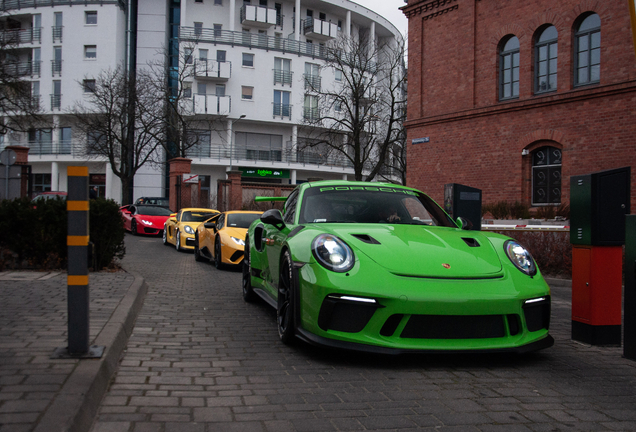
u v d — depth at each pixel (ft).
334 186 16.79
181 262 38.04
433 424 8.41
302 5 152.15
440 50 59.72
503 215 46.47
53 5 140.46
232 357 12.39
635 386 10.77
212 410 8.84
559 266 32.89
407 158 63.36
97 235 25.05
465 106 57.00
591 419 8.80
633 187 43.88
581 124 47.37
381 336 11.28
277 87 145.48
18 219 23.29
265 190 93.66
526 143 51.55
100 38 139.64
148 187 144.05
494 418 8.73
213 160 140.56
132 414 8.54
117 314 14.70
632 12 16.80
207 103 136.87
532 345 11.78
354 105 90.38
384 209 15.74
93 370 9.48
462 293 11.24
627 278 13.21
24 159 77.05
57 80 141.28
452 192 31.12
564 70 48.78
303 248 12.83
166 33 147.54
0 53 77.61
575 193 15.26
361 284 11.32
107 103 116.16
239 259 32.65
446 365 11.95
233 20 141.79
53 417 7.16
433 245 12.82
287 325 13.20
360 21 163.22
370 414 8.79
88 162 142.82
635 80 43.57
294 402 9.33
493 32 54.65
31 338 11.78
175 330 15.21
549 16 49.85
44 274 22.20
